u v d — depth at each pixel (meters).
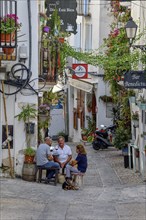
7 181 19.73
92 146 36.06
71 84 43.69
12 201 16.72
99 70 38.09
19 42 20.23
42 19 23.09
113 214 15.60
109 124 38.06
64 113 46.22
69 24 27.28
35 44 20.42
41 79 21.27
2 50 19.12
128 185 21.05
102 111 38.12
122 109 28.33
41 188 19.17
